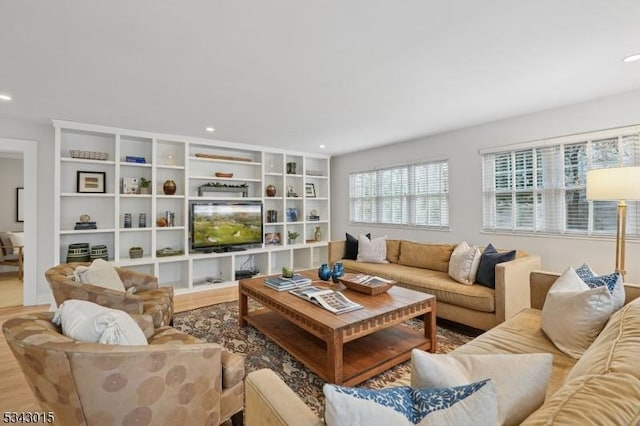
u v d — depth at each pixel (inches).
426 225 190.9
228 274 202.7
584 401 28.2
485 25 74.1
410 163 197.9
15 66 92.4
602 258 127.1
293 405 37.0
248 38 78.6
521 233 149.3
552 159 139.8
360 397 28.7
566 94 120.0
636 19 71.9
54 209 150.6
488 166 161.2
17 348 46.6
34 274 155.6
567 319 66.2
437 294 125.9
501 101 127.2
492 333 75.0
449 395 29.3
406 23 72.9
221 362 63.4
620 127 120.2
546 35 78.6
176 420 53.3
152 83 105.3
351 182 244.5
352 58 89.6
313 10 67.7
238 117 145.6
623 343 40.8
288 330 110.3
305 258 240.1
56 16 68.7
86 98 119.0
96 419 46.8
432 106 132.4
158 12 67.8
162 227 178.5
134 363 48.2
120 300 87.7
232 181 216.2
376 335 105.6
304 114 141.9
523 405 33.2
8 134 149.3
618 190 93.5
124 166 177.0
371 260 170.9
